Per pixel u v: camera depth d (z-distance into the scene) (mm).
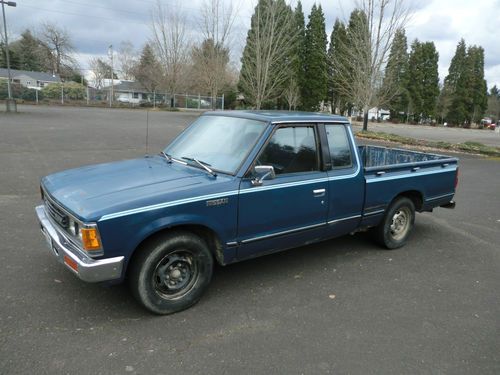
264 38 30312
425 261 5102
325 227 4531
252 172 3832
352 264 4891
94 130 18547
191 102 46344
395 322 3607
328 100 55812
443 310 3863
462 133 40500
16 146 12555
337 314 3701
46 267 4324
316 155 4379
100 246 3090
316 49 49031
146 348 3072
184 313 3600
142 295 3391
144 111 38719
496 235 6301
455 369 2996
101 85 78750
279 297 3973
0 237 5094
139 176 3848
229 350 3098
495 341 3379
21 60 76000
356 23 23578
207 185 3600
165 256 3459
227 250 3797
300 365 2957
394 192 5164
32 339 3100
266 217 3965
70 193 3514
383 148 6922
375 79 22688
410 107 63562
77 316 3457
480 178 11508
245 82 33750
